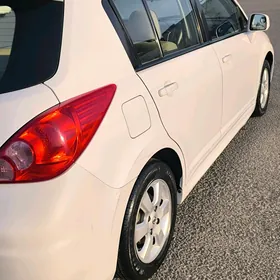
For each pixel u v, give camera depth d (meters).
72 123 2.07
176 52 3.20
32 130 1.98
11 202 1.99
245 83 4.54
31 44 2.15
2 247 1.99
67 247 2.06
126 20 2.67
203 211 3.65
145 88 2.61
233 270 2.96
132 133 2.42
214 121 3.67
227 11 4.51
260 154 4.68
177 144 2.94
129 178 2.35
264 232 3.35
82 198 2.10
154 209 2.81
